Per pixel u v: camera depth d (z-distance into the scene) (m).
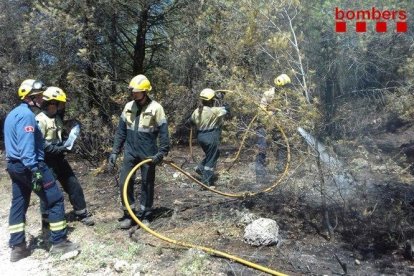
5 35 10.10
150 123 5.71
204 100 7.66
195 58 9.90
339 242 5.38
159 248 5.12
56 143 5.80
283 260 4.92
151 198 5.95
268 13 5.68
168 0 10.18
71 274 4.73
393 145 9.62
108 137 8.89
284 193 6.50
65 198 7.32
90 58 9.73
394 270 4.72
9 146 4.97
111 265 4.88
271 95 5.45
